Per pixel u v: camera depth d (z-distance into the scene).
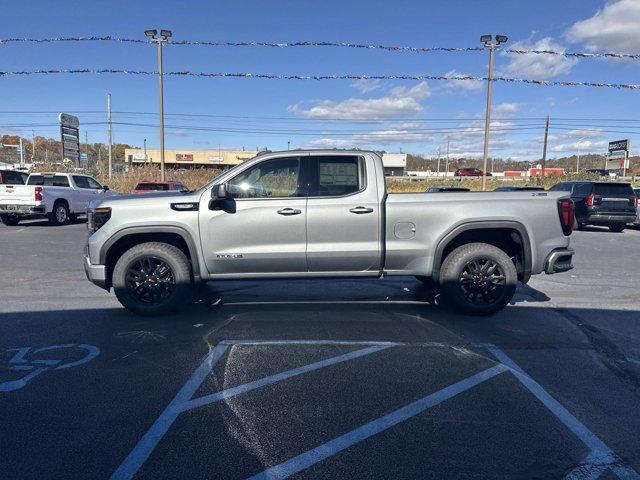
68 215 18.45
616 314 6.36
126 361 4.64
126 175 37.97
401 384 4.17
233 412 3.67
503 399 3.90
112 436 3.32
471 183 40.28
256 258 5.82
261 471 2.94
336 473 2.93
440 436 3.34
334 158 5.93
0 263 9.90
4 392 3.97
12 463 3.00
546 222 6.03
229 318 6.04
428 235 5.93
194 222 5.79
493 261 6.06
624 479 2.89
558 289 7.89
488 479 2.88
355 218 5.83
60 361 4.62
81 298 7.00
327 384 4.16
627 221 16.97
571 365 4.61
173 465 3.00
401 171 70.38
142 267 5.96
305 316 6.14
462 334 5.48
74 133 32.22
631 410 3.74
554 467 3.00
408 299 7.02
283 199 5.81
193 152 75.75
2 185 16.80
